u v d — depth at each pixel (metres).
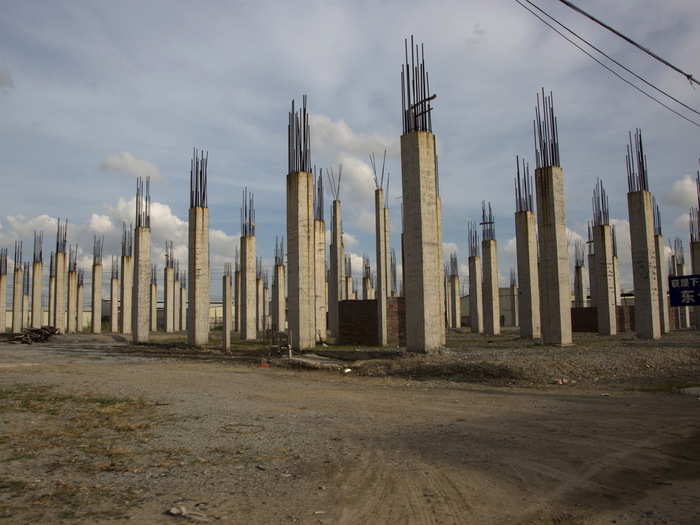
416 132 17.30
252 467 6.43
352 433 8.23
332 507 5.02
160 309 69.69
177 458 6.88
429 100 17.53
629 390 11.84
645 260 23.53
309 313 21.75
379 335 24.55
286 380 15.14
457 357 16.08
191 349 26.78
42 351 28.38
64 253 46.78
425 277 17.00
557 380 13.16
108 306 72.62
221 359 21.86
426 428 8.43
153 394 12.66
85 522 4.70
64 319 47.09
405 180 17.52
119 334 41.00
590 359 14.98
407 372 15.34
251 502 5.18
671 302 12.32
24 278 52.31
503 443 7.32
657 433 7.73
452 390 12.51
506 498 5.19
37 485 5.76
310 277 21.92
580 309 36.75
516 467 6.20
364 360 17.73
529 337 26.14
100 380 15.44
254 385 14.12
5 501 5.25
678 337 24.22
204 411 10.34
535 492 5.35
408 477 5.89
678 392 11.34
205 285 28.14
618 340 23.20
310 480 5.87
